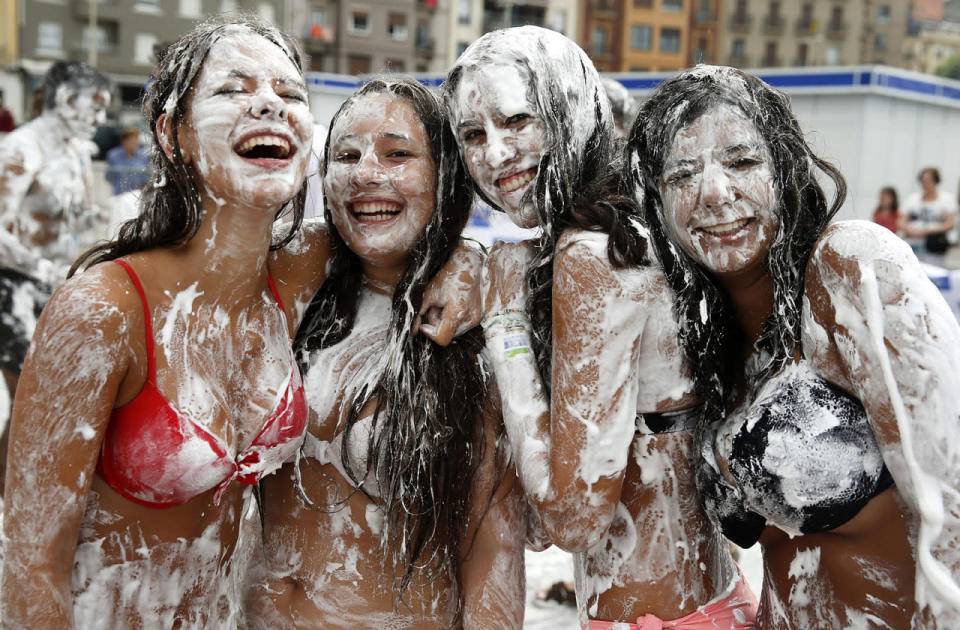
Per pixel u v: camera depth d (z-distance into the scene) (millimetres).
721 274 2010
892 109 11008
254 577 2266
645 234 1992
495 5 47000
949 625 1757
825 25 57938
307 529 2180
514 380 2078
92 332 1726
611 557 2182
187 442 1818
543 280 2098
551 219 2072
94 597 1870
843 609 1992
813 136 2225
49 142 4676
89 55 40750
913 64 71312
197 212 1886
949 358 1746
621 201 2012
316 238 2240
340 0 43594
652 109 2029
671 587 2156
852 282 1807
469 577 2217
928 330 1747
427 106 2146
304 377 2164
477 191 2234
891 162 11148
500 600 2176
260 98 1807
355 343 2188
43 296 4418
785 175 1959
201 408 1864
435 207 2154
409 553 2137
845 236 1848
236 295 1966
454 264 2186
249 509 2340
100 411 1760
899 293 1761
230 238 1896
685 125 1946
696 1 53156
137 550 1880
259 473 1986
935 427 1744
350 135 2119
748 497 1973
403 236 2127
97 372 1737
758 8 55938
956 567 1765
